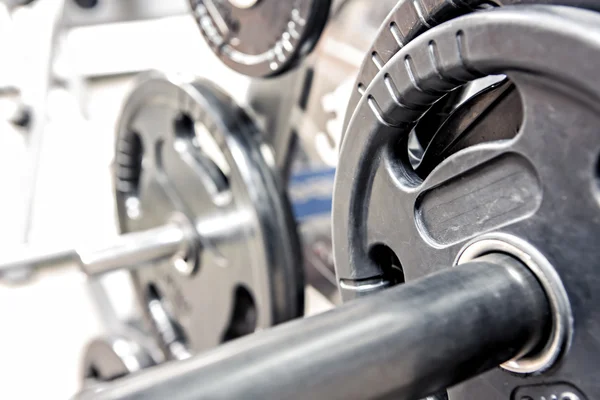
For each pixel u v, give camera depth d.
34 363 1.03
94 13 1.06
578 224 0.21
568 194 0.21
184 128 0.57
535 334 0.22
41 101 0.89
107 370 0.70
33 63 0.90
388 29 0.26
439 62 0.23
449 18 0.25
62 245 0.58
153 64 1.13
